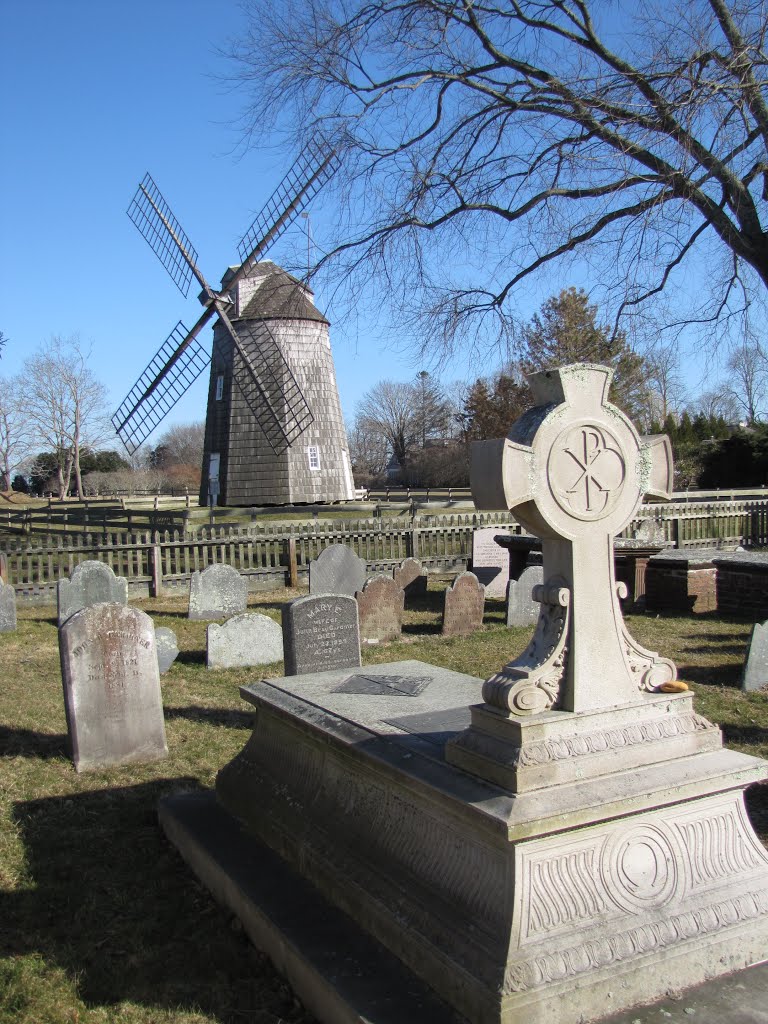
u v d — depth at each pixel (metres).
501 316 16.28
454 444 71.12
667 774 3.71
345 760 4.65
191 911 4.96
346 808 4.65
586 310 34.22
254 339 34.53
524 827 3.30
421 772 3.92
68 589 14.63
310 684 5.84
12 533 32.16
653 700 3.90
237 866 4.95
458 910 3.60
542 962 3.25
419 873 3.93
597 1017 3.29
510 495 3.62
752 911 3.78
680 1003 3.41
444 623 13.56
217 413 36.84
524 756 3.53
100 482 83.56
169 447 122.62
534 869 3.43
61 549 18.94
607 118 13.40
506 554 20.12
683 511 23.56
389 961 3.81
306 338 36.38
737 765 3.87
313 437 36.56
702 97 11.50
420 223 15.59
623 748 3.73
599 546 3.86
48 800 6.78
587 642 3.79
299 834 4.89
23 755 7.92
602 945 3.39
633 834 3.67
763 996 3.47
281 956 4.14
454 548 22.50
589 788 3.54
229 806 5.90
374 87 15.35
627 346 15.45
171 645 11.33
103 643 7.50
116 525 27.34
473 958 3.36
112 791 6.97
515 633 13.59
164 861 5.63
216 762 7.68
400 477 78.44
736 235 13.31
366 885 4.16
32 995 4.16
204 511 33.44
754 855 3.99
